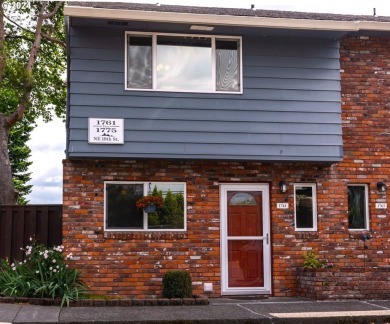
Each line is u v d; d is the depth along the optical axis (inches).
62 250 522.9
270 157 540.7
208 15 516.1
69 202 527.8
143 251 533.3
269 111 546.3
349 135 579.2
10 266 531.8
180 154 527.2
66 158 535.5
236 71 551.2
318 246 562.9
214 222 547.5
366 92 585.9
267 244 559.2
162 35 541.3
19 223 566.6
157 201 532.1
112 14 503.8
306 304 497.0
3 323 406.3
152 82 534.6
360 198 583.5
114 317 430.3
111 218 536.7
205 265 542.3
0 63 714.2
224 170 553.6
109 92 523.2
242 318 431.8
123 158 526.3
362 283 528.1
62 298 481.7
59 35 893.8
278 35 554.3
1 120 744.3
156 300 488.7
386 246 575.2
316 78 558.3
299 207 569.0
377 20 636.1
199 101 537.0
